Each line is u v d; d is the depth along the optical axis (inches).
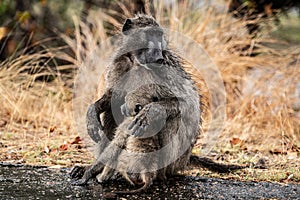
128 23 467.5
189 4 858.1
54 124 693.9
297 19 1115.3
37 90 778.8
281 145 639.1
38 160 512.4
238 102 746.8
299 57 778.8
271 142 653.3
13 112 696.4
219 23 837.2
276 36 988.6
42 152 543.8
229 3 845.2
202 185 443.2
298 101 783.1
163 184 437.7
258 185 452.4
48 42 994.7
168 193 415.2
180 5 860.6
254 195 421.4
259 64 784.9
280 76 761.6
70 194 403.2
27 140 602.9
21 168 479.8
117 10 960.9
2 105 730.2
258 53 872.3
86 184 431.2
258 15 841.5
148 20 470.3
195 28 818.2
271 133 685.9
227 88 765.9
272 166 529.3
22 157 524.4
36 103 756.6
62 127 685.9
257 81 756.0
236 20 829.8
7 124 681.0
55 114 726.5
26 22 959.6
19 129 663.8
